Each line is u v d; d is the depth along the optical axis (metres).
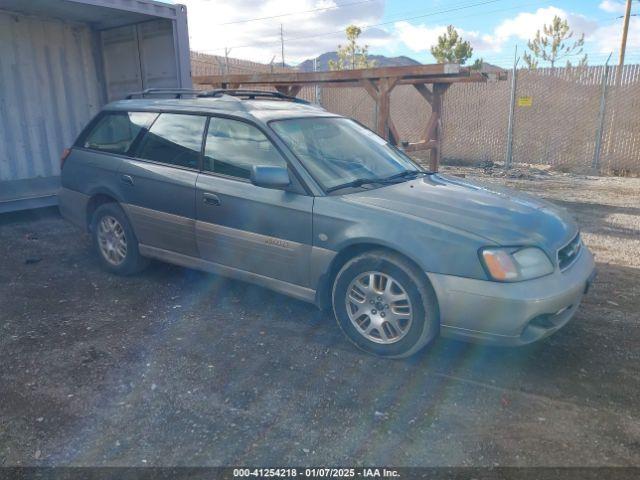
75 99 9.20
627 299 4.83
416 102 15.07
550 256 3.50
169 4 7.91
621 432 2.98
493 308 3.31
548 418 3.11
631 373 3.59
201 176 4.54
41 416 3.10
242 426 3.02
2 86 8.21
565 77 12.98
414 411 3.17
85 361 3.71
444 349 3.93
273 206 4.08
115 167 5.16
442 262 3.42
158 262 5.83
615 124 12.61
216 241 4.48
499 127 14.06
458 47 22.05
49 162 9.02
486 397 3.32
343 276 3.81
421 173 4.79
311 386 3.43
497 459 2.77
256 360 3.75
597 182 11.55
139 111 5.23
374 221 3.66
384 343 3.71
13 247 6.44
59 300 4.81
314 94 16.05
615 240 6.84
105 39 9.25
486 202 3.96
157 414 3.13
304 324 4.33
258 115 4.41
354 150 4.66
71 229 7.32
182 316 4.47
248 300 4.81
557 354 3.84
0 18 8.02
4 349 3.88
